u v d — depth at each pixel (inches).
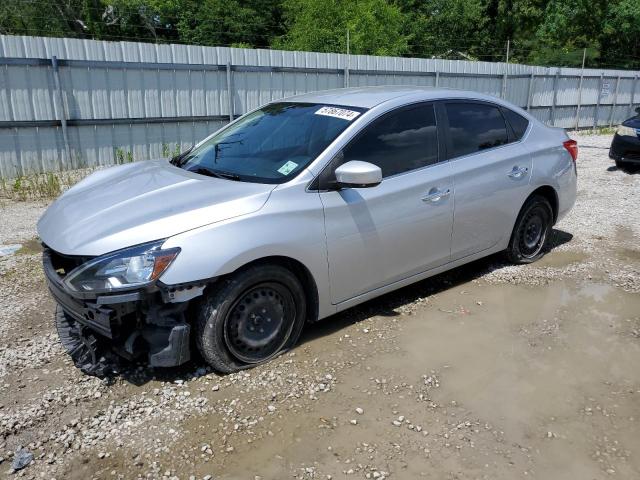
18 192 349.7
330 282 148.0
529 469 106.8
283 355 145.3
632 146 409.4
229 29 1155.9
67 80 415.8
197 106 482.0
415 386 133.3
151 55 448.5
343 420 120.6
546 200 212.2
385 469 106.5
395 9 1039.6
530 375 138.9
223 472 105.7
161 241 122.3
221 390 130.7
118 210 133.8
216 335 130.4
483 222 186.5
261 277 134.2
